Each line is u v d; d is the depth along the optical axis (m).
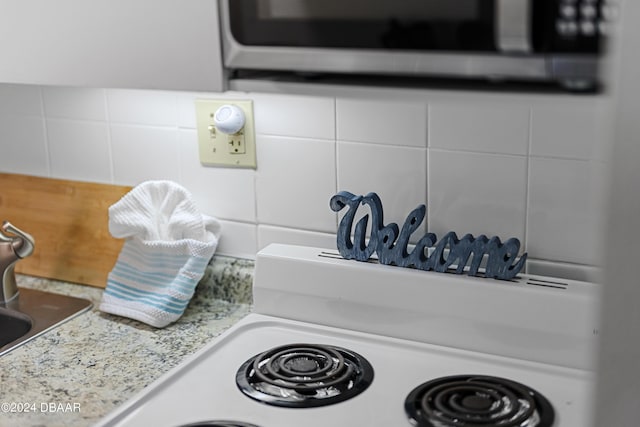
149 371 1.34
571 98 0.90
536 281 1.33
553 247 1.35
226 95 1.53
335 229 1.51
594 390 0.78
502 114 1.32
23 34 1.25
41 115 1.74
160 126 1.62
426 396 1.20
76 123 1.70
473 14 0.88
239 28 1.05
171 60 1.12
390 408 1.20
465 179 1.38
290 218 1.55
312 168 1.50
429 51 0.92
